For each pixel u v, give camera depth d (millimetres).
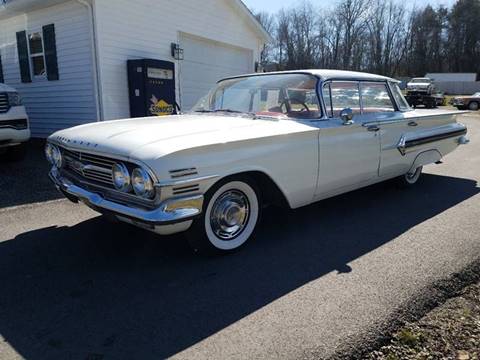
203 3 10930
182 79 10781
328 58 58594
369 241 3822
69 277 3104
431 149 5672
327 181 4066
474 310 2672
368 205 4984
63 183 3662
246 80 4629
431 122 5645
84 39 8742
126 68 9234
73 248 3641
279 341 2326
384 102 5039
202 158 2992
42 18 9477
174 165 2838
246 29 12570
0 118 6359
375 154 4633
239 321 2529
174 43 10281
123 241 3799
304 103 4090
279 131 3568
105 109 8914
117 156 2982
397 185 5723
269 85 4301
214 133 3250
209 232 3311
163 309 2670
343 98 4383
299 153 3703
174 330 2443
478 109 29344
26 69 10289
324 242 3797
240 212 3518
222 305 2715
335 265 3311
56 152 3848
